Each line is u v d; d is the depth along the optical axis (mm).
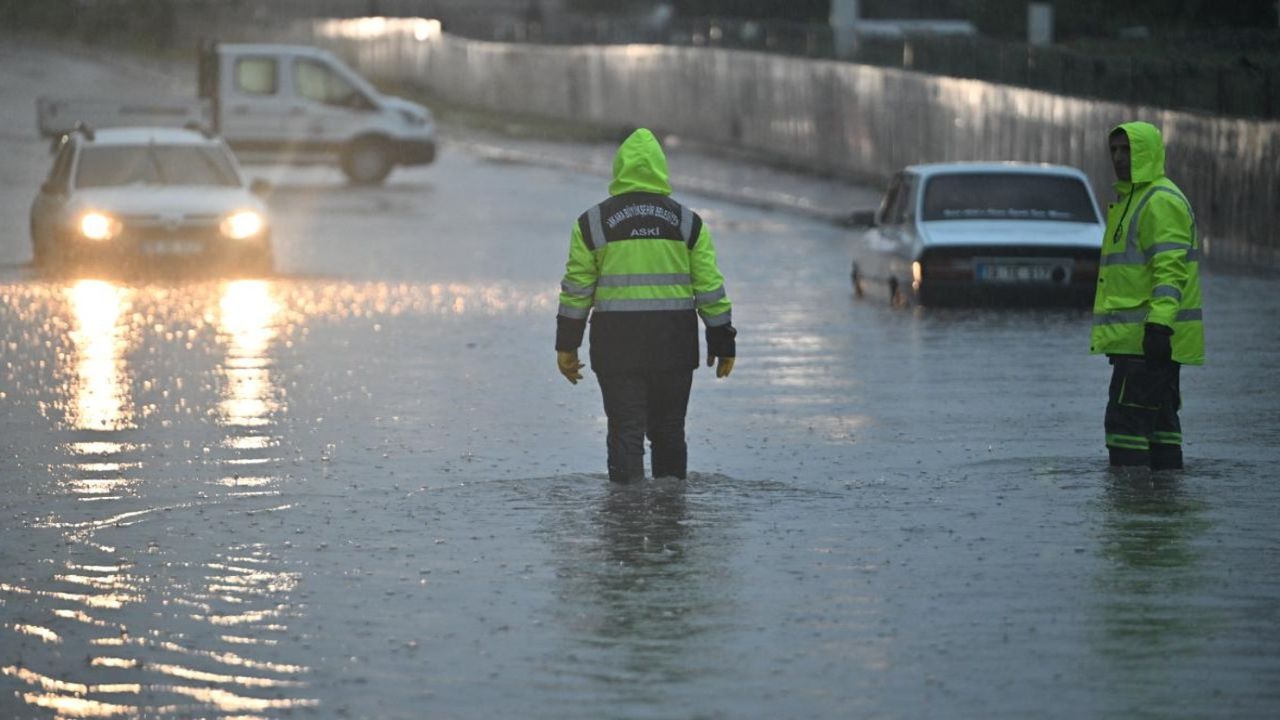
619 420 29953
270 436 35062
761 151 131125
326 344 48781
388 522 27469
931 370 44438
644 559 25031
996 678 19656
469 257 76500
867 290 62469
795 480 30609
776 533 26578
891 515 27781
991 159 98000
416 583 23828
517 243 83250
